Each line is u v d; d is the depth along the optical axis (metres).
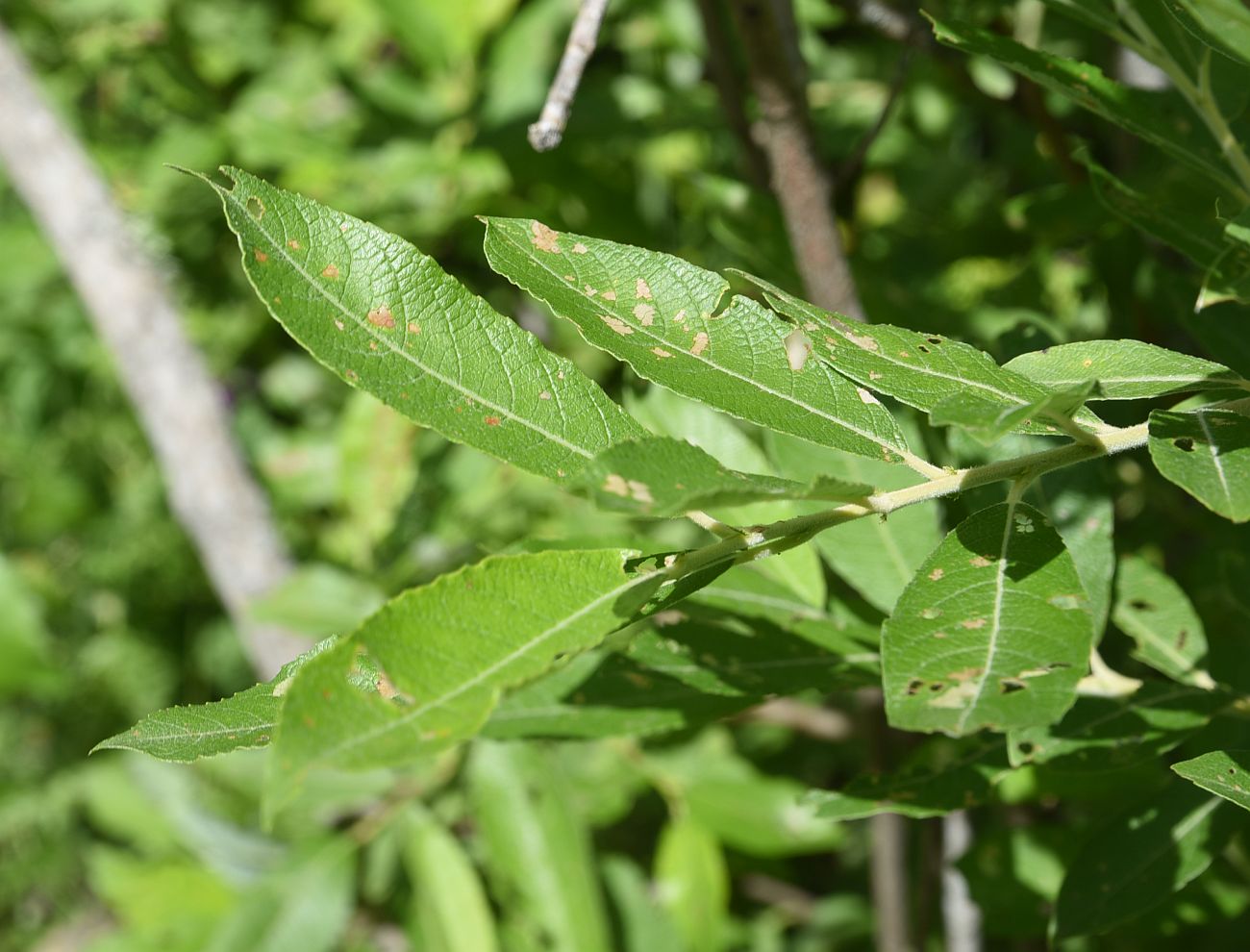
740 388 0.53
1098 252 0.77
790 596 0.62
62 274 1.34
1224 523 0.73
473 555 1.00
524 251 0.54
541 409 0.52
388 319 0.52
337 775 0.98
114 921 1.56
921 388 0.51
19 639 1.31
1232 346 0.63
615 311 0.53
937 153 1.11
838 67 1.14
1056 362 0.52
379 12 1.15
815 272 0.74
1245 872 0.72
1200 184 0.71
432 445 1.06
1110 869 0.59
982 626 0.49
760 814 1.00
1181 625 0.62
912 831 1.05
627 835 1.23
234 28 1.39
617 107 1.05
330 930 0.95
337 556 1.18
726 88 0.84
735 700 0.61
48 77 1.25
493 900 1.05
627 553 0.49
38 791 1.55
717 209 0.86
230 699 0.52
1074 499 0.61
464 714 0.46
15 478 1.53
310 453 1.27
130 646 1.57
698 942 0.97
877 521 0.63
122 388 1.48
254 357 1.36
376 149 1.16
